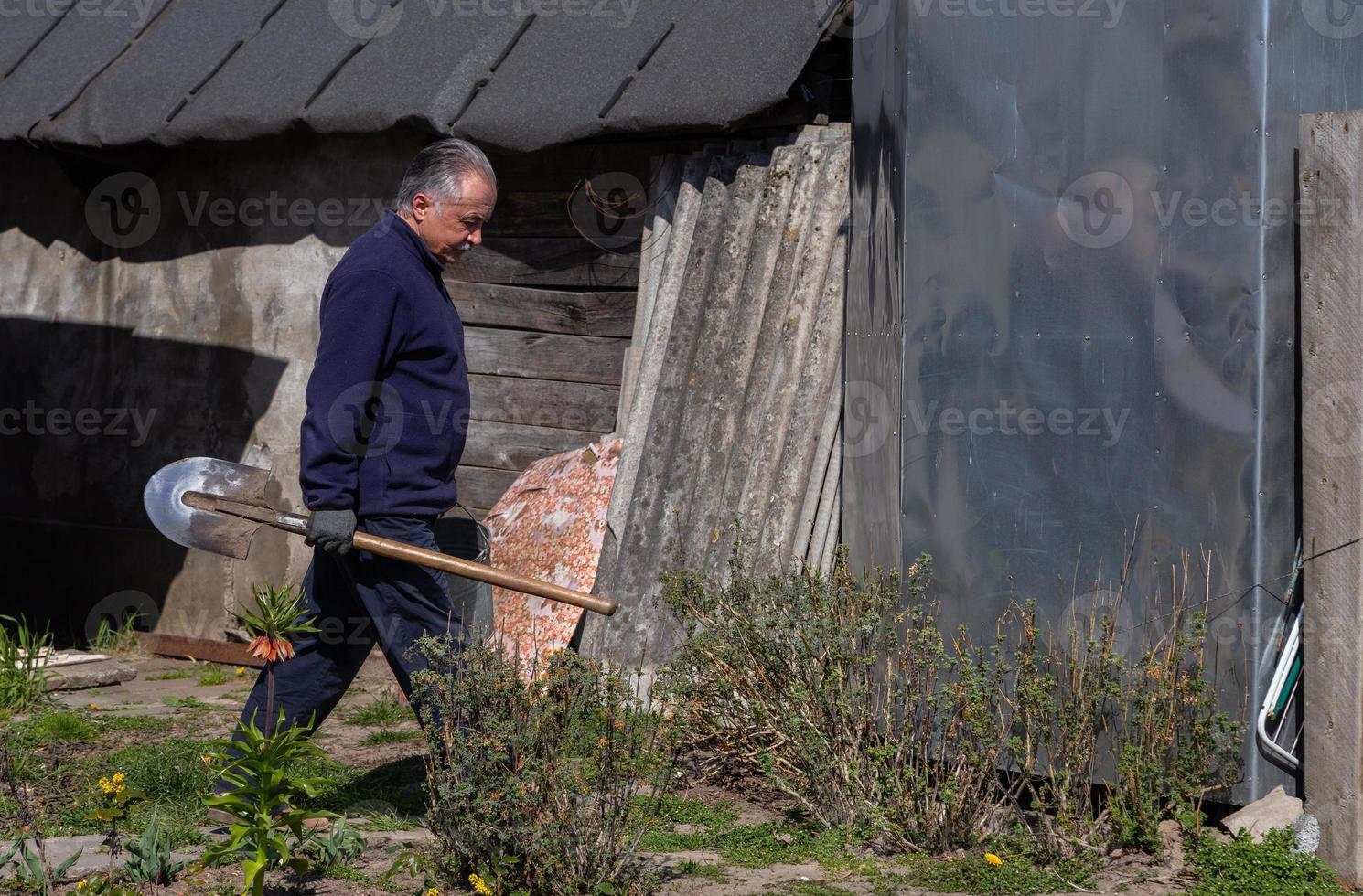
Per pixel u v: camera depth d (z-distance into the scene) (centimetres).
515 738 675
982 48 828
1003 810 805
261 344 1429
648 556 1099
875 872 737
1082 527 812
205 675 1309
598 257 1251
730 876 727
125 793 652
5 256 1614
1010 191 823
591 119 1152
